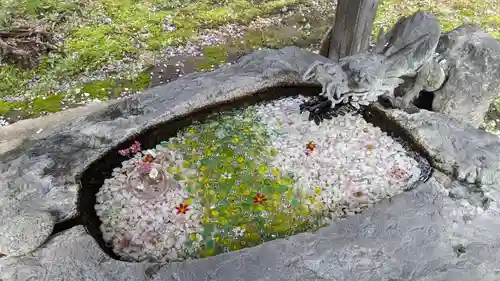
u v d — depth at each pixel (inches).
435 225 99.5
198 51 184.9
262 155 117.0
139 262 92.8
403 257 94.0
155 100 127.2
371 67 106.8
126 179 111.1
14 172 104.3
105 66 174.6
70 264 90.8
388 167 116.7
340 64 110.4
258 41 191.9
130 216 104.3
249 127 124.9
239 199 107.5
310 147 119.3
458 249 95.8
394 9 213.0
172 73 173.0
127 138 118.7
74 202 101.7
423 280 90.3
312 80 122.1
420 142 120.2
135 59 179.0
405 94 126.5
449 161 114.0
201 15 205.3
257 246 94.8
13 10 191.6
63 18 196.4
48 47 178.5
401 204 103.4
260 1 217.6
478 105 128.5
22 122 146.6
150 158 115.6
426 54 112.3
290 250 94.3
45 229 93.5
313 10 213.3
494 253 95.3
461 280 90.6
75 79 168.2
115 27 194.2
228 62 179.5
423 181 113.3
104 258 92.0
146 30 194.1
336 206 108.2
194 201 107.0
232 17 205.3
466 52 122.6
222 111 130.3
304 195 109.2
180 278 89.1
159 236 101.2
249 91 134.0
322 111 126.2
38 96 159.3
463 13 211.5
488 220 101.2
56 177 105.4
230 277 89.4
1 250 90.6
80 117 123.6
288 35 196.4
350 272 91.3
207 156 116.6
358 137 123.9
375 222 99.8
